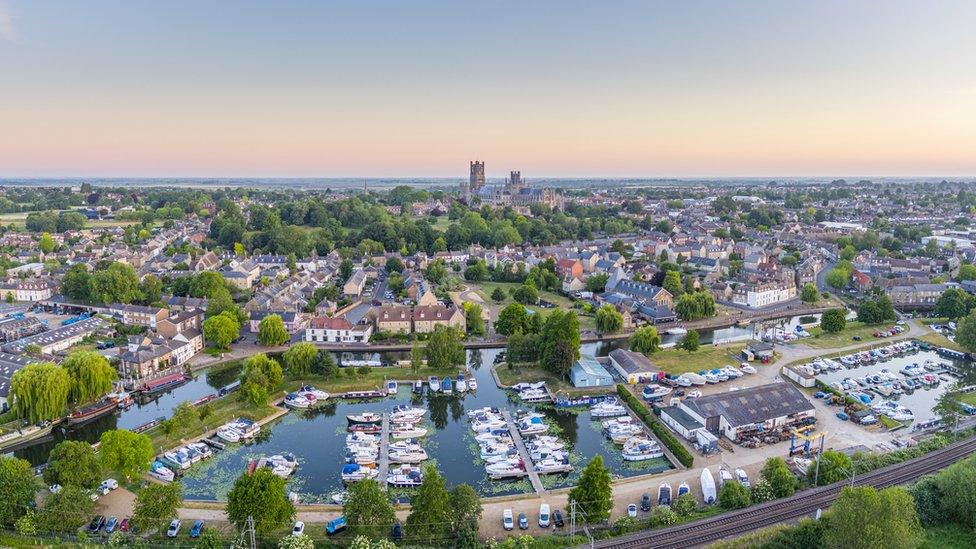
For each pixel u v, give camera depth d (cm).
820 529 10950
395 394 18700
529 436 15925
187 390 19238
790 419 16175
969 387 18638
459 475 14050
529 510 12388
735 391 16575
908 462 13638
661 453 14838
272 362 17838
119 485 13100
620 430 15788
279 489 11188
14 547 10662
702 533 11269
